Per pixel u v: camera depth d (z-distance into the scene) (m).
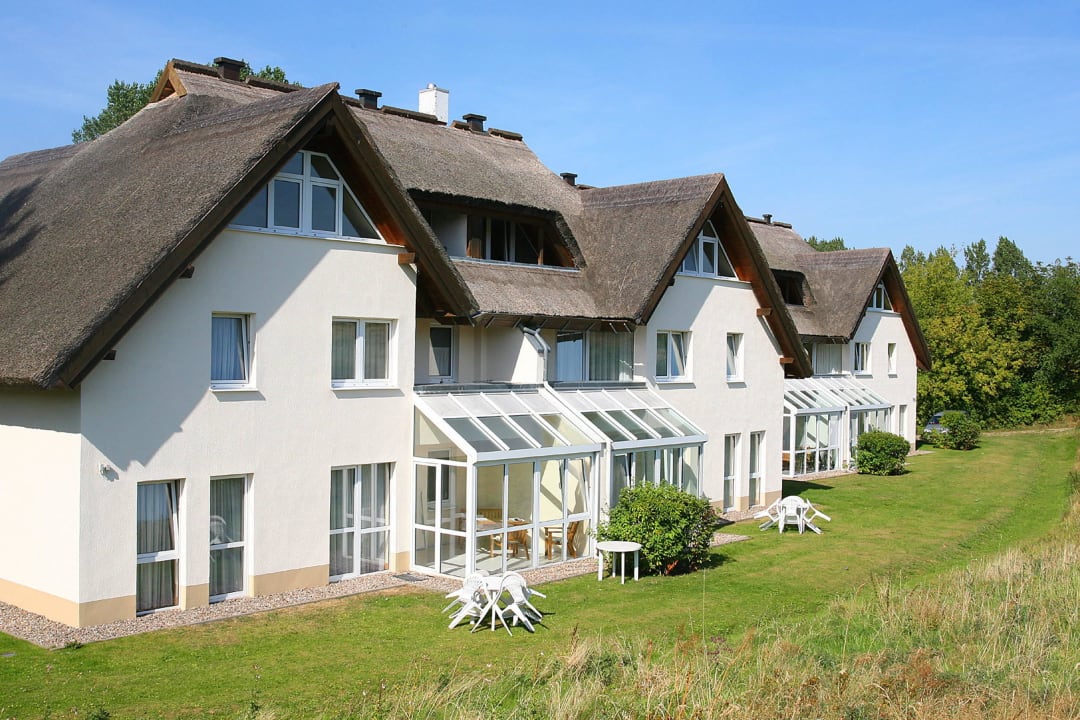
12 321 17.58
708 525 23.91
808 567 24.17
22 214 22.12
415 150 27.23
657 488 23.59
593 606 19.78
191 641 16.34
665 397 30.09
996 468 46.97
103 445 16.78
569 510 24.20
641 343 29.44
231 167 17.89
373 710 12.88
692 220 29.09
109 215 19.16
